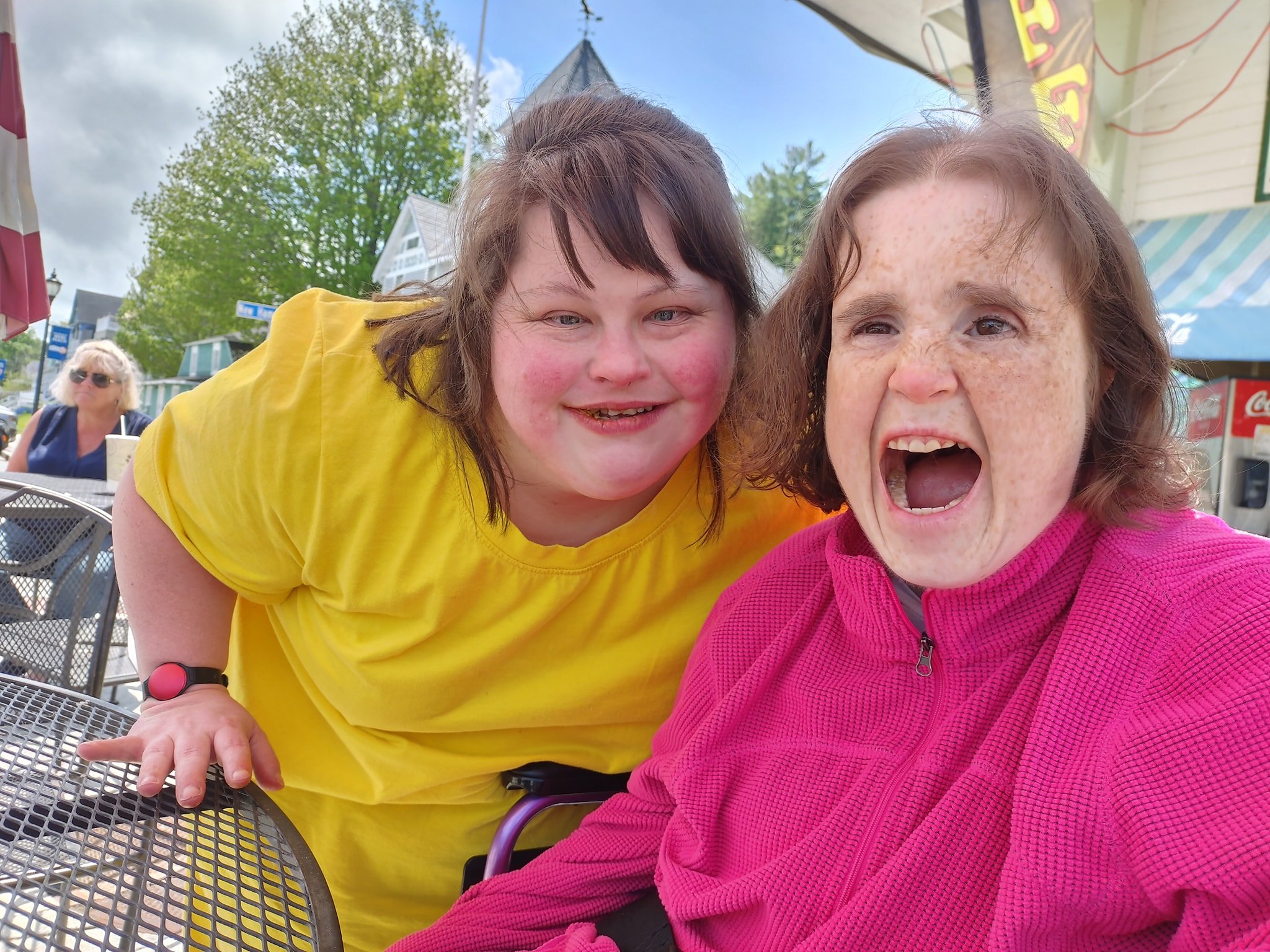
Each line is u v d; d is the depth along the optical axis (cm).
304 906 80
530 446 92
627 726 119
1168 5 367
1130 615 62
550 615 106
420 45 2069
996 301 64
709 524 107
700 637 101
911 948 65
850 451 71
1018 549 66
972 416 64
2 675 119
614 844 96
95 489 344
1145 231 375
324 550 107
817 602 88
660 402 89
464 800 123
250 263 2116
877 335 70
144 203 2183
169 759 94
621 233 79
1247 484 325
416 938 95
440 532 104
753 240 96
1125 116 382
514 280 86
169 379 2417
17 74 296
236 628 127
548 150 84
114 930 70
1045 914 57
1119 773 56
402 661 112
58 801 90
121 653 217
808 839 73
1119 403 72
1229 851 50
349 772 126
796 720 83
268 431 102
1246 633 56
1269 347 300
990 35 252
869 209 71
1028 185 65
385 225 2127
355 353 105
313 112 2048
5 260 299
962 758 69
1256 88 346
